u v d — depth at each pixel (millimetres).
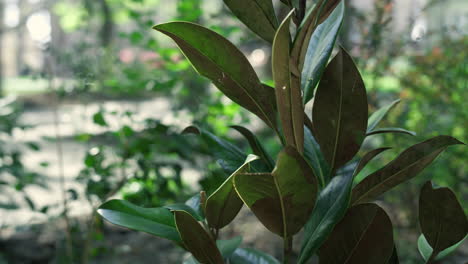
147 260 3254
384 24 2928
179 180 2518
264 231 3646
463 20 3510
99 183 2490
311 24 880
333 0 896
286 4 994
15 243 3311
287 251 954
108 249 3131
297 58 910
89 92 2924
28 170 2965
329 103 1010
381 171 977
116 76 3467
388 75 3291
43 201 4258
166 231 931
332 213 948
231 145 1130
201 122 2781
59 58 3002
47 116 10547
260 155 1118
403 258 2945
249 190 849
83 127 2809
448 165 3180
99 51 3537
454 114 3264
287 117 944
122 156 2479
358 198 1009
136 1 3275
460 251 3059
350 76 988
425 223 966
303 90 1003
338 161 1027
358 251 954
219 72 964
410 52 3340
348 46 3062
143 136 2422
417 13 3189
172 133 2438
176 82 3105
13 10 8203
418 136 3115
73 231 2795
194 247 921
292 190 847
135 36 3166
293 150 786
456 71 3260
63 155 6633
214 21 3340
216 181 1262
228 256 1079
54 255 3100
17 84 15047
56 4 6285
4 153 2736
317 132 1024
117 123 2580
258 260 1121
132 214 942
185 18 3098
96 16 5762
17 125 2758
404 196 3396
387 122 3115
